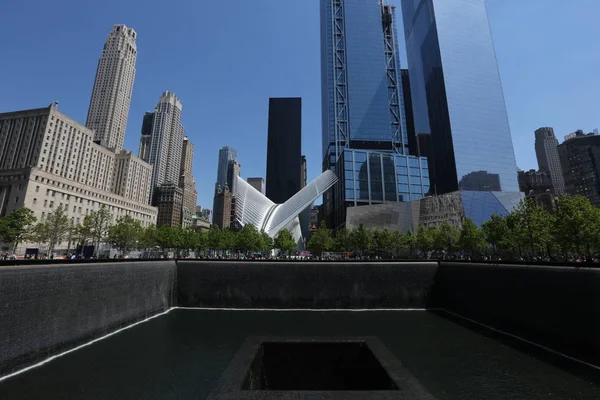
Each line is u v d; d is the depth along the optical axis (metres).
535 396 15.23
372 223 99.06
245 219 95.62
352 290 35.47
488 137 121.56
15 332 16.73
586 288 19.30
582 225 35.94
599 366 18.20
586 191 149.38
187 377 17.08
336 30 165.75
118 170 150.38
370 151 128.50
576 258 46.84
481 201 90.88
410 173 128.50
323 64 173.88
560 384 16.45
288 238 83.31
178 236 84.50
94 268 23.23
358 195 123.44
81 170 124.75
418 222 93.56
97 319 23.45
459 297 33.00
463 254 67.50
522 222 45.03
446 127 123.94
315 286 35.44
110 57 195.75
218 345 22.41
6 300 16.16
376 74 158.75
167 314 31.97
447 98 123.12
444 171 126.25
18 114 112.94
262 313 32.84
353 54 160.38
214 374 17.48
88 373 17.27
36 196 87.00
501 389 15.97
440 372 18.05
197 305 35.34
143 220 141.25
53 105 111.44
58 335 19.78
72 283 20.98
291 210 96.38
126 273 27.19
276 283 35.44
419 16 152.75
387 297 35.62
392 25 170.62
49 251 72.25
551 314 21.80
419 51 156.12
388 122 154.00
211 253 97.50
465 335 25.14
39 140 107.69
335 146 151.50
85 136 127.12
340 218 128.88
